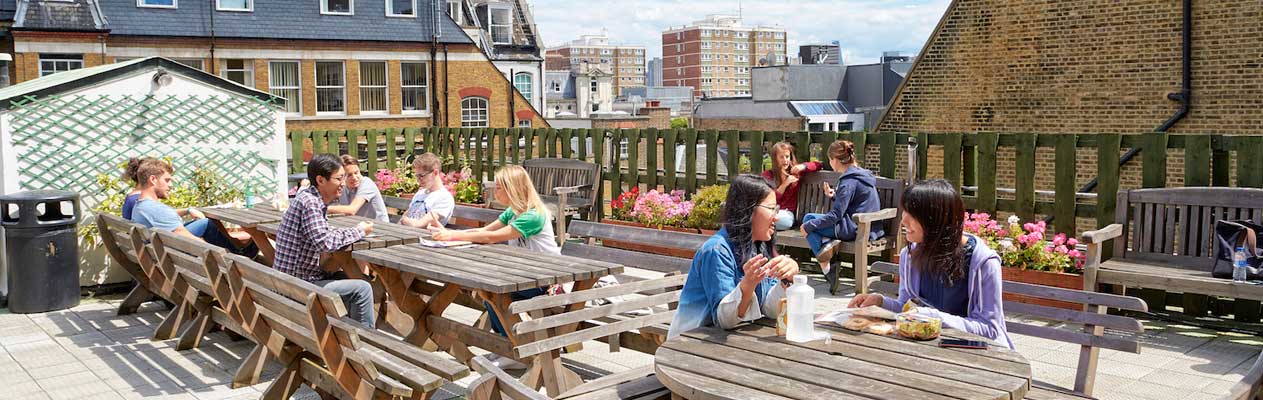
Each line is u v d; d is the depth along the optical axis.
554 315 5.24
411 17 34.41
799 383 3.28
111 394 5.90
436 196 8.30
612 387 4.24
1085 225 16.19
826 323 4.10
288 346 5.52
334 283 6.04
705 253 4.14
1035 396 3.82
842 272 9.44
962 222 4.30
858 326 4.00
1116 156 8.02
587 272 5.58
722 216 4.21
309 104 32.16
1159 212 7.27
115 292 9.04
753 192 4.13
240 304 5.50
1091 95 17.77
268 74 31.47
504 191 6.86
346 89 32.94
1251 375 3.57
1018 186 8.75
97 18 28.02
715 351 3.68
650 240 6.45
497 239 6.71
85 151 9.09
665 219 10.59
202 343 7.12
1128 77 17.25
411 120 34.34
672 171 11.80
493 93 36.22
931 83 20.12
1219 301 7.35
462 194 14.17
